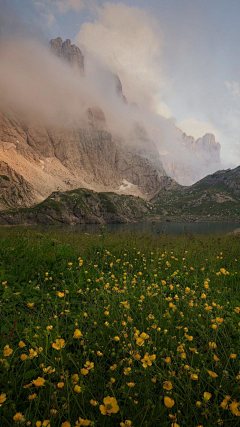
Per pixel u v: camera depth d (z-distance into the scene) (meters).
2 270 4.59
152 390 2.07
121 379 2.16
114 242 9.08
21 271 4.86
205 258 7.60
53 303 3.50
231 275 5.55
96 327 3.08
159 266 6.55
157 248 8.39
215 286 4.98
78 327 2.88
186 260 7.10
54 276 4.85
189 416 1.83
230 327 3.02
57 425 1.73
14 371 2.16
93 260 6.50
